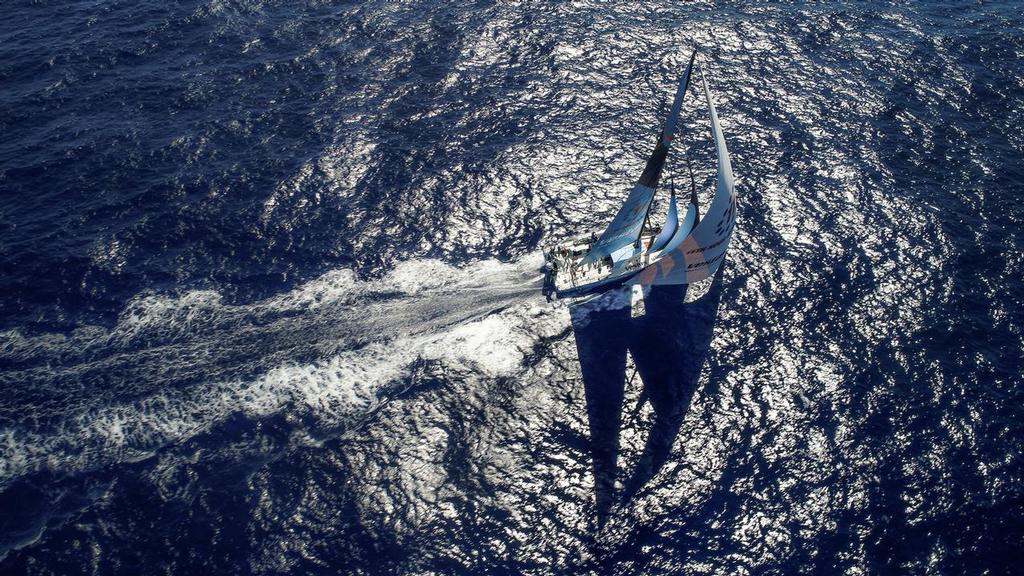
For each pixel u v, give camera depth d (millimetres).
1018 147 56656
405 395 42000
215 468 38500
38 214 51000
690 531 36594
